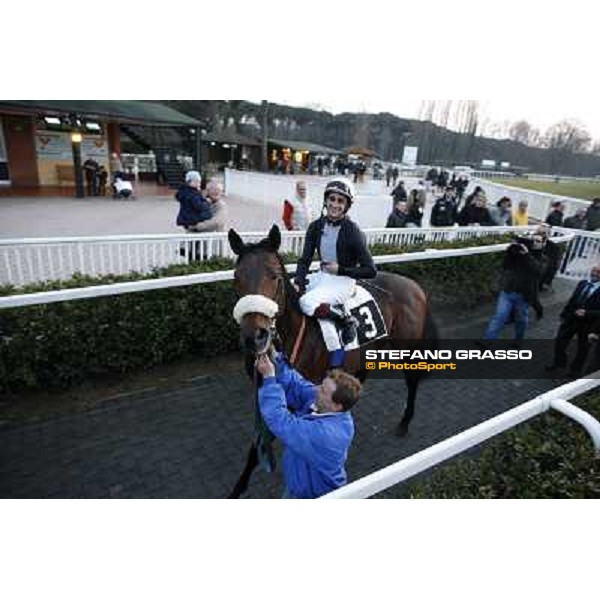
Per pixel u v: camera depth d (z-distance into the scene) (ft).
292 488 6.44
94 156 53.21
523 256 15.94
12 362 11.07
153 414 11.34
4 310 10.64
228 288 13.79
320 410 6.27
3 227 29.53
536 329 19.69
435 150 195.62
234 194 61.00
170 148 66.74
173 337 13.39
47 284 11.95
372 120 198.49
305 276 9.46
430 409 12.84
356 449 10.82
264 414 6.20
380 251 18.11
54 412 11.05
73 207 39.52
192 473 9.51
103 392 12.03
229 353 14.67
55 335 11.34
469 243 20.94
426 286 19.31
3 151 48.14
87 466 9.44
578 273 28.50
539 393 14.24
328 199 8.61
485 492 5.43
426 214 52.24
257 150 108.88
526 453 5.89
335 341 8.59
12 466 9.26
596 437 5.73
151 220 35.73
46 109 40.83
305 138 184.03
